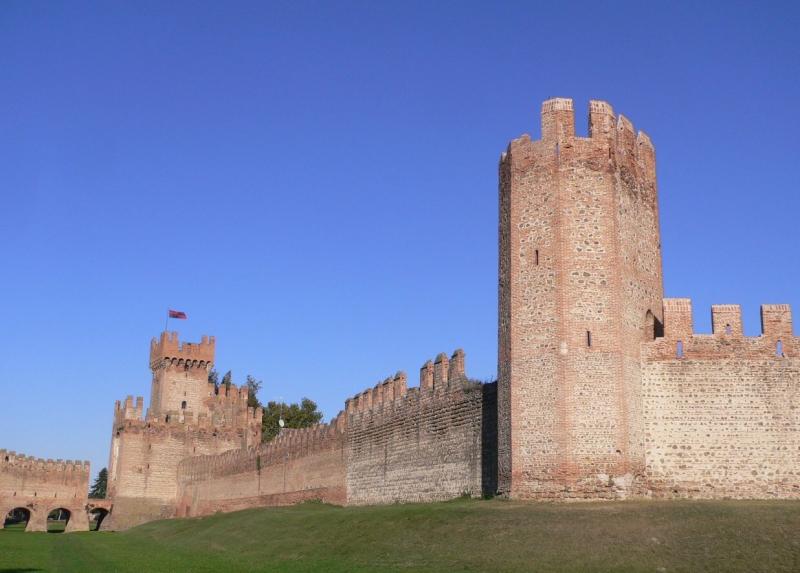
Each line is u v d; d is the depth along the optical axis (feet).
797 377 153.48
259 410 411.13
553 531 127.85
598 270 154.40
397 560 134.92
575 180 158.30
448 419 197.57
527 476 151.23
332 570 132.36
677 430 153.69
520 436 153.28
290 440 290.97
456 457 192.65
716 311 157.89
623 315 153.89
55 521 517.14
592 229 156.15
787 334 155.53
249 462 320.70
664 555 113.19
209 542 212.23
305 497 274.16
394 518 163.32
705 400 154.30
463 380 193.98
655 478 152.05
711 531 117.60
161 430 387.75
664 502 142.31
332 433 259.80
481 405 184.96
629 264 158.71
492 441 179.42
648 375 156.35
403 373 225.15
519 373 155.53
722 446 152.35
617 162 161.27
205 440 394.11
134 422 383.86
